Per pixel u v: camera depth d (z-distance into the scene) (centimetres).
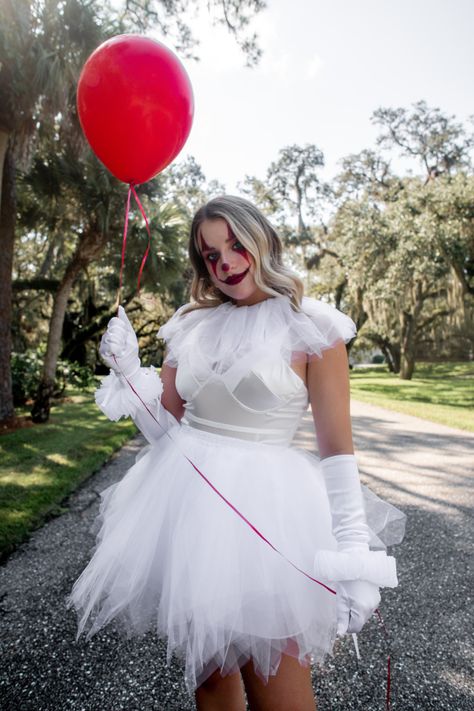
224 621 115
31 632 243
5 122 685
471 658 226
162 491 135
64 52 639
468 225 1631
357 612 104
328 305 139
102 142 145
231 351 133
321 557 109
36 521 389
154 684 205
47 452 647
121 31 679
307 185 2627
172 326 160
